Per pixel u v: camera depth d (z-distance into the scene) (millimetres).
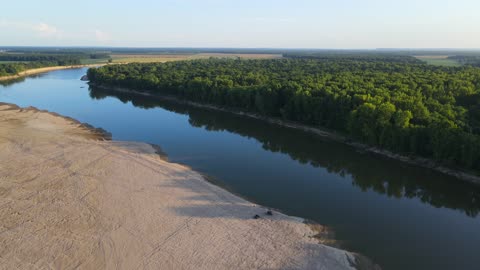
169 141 85625
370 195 57500
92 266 38375
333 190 59031
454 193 58781
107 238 43094
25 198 53000
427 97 91500
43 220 47125
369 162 71875
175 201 52031
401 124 70250
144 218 47375
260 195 56375
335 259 39375
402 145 70312
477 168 60938
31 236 43625
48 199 52688
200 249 40938
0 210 49531
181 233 44000
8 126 89688
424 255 41281
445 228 47406
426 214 51344
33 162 66438
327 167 69812
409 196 57594
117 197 53188
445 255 41312
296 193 57500
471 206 54594
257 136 91250
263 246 41594
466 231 46750
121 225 45781
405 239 44500
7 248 41344
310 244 42094
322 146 82500
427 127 67438
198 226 45531
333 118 88062
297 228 45688
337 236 44906
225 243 42062
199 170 66500
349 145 81375
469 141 59875
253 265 38312
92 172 62156
